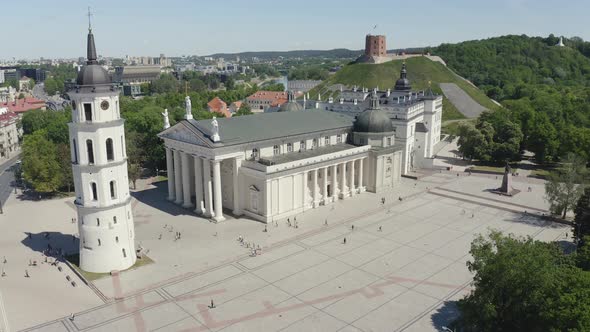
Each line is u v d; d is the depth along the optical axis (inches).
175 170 4224.9
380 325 2335.1
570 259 2333.9
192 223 3777.1
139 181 5167.3
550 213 4082.2
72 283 2741.1
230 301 2556.6
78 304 2516.0
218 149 3705.7
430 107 6117.1
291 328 2300.7
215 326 2313.0
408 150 5472.4
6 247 3324.3
